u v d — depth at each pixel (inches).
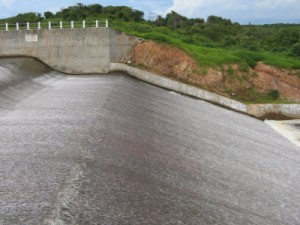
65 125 890.7
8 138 790.5
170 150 863.7
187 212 585.6
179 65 1743.4
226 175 798.5
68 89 1354.6
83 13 2662.4
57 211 495.8
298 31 2979.8
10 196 536.1
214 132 1131.3
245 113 1561.3
